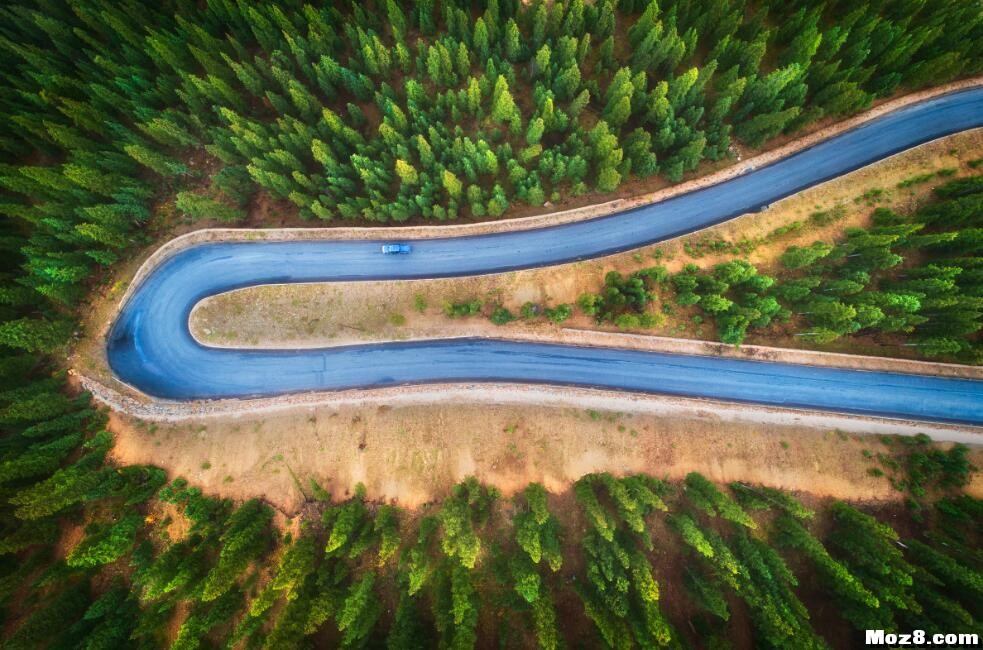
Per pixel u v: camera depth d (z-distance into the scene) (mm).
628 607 42000
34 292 54219
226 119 56562
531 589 40438
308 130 54625
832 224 60281
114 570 48344
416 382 59250
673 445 54250
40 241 52500
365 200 57906
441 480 52531
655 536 49438
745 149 63594
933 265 52281
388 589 47781
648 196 62281
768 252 59656
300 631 41812
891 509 50250
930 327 53688
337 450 54594
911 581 40938
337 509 49469
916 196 60188
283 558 44062
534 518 46719
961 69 60594
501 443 54469
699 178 62781
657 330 58406
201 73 61344
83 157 53844
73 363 56312
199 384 58844
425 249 61969
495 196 56219
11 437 48625
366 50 55969
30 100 57250
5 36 59125
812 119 59875
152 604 46562
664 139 56750
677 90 54906
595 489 50656
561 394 57688
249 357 59781
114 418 55344
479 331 60156
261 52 63781
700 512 50062
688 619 47188
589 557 47875
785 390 57406
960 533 47438
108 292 58656
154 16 60875
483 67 60906
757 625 44344
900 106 63969
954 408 56000
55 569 45281
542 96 56531
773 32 60531
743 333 53469
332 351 60094
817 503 50875
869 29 56750
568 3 57719
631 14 65312
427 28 60969
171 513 50219
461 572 44125
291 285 61406
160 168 57312
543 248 61781
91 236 53719
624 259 60719
